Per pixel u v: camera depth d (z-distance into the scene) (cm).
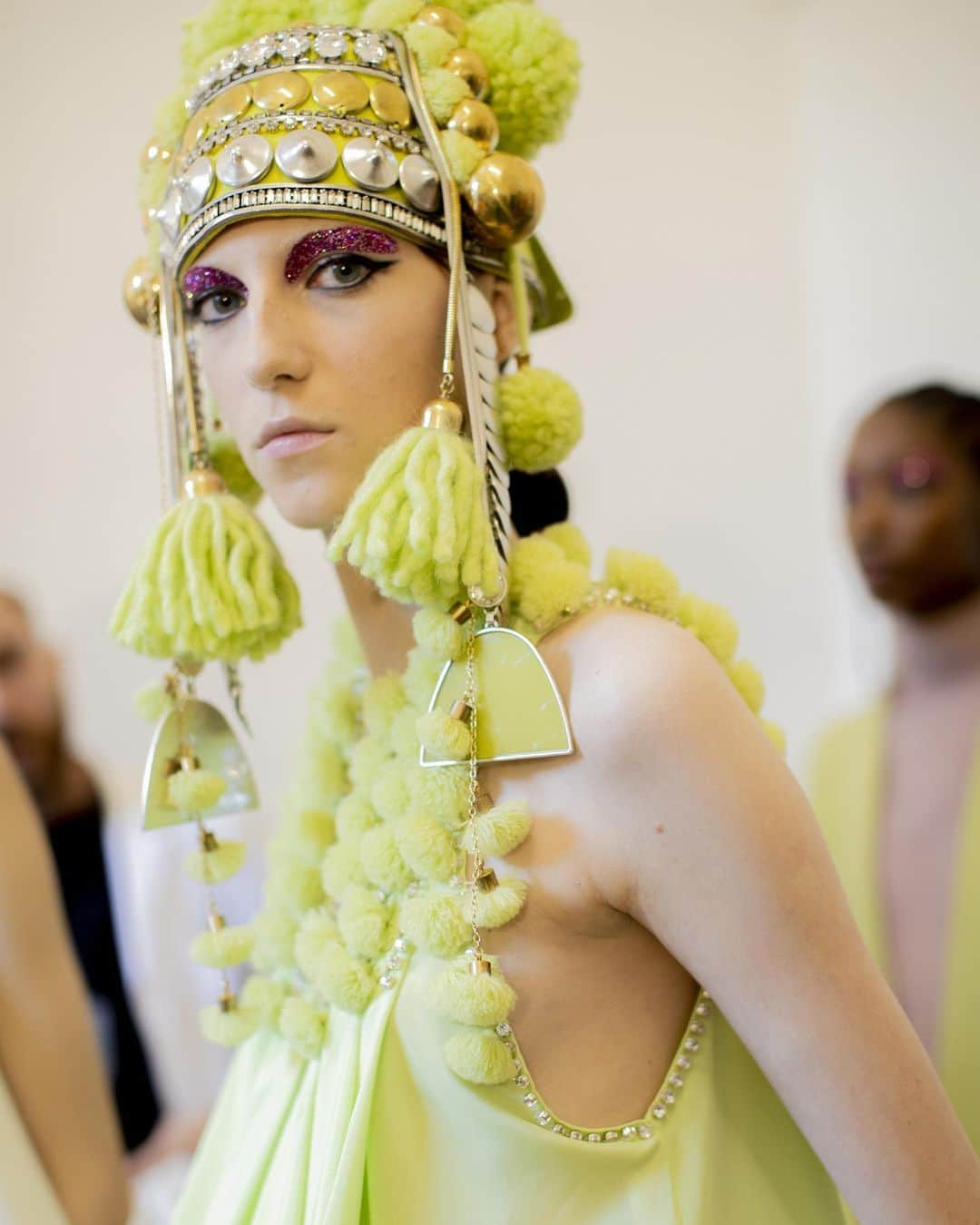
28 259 193
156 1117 164
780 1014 57
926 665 131
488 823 61
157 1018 165
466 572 60
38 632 193
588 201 187
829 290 186
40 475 195
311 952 71
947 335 174
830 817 134
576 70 72
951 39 172
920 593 129
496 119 70
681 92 187
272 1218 69
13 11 190
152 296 78
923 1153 57
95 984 167
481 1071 60
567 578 65
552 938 62
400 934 67
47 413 195
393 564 60
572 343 187
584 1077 63
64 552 195
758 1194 67
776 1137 68
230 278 66
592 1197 63
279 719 187
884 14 178
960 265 172
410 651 71
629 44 187
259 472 68
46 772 174
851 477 134
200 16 74
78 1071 88
